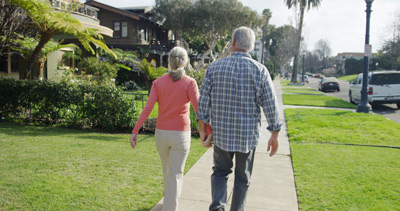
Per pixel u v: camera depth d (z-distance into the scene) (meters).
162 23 30.17
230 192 3.92
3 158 4.90
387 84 13.28
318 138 6.93
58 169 4.46
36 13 8.10
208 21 28.06
